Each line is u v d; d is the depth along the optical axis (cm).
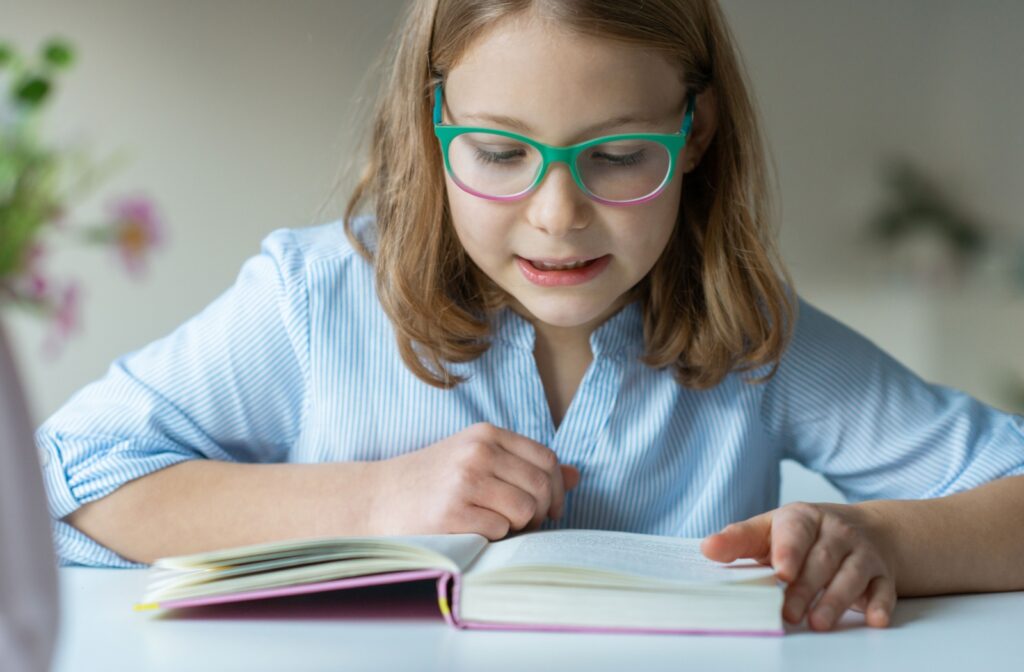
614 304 111
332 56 290
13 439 45
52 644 45
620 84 89
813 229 327
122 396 111
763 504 121
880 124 326
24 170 179
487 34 90
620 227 92
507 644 70
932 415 117
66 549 102
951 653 70
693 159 108
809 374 117
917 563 87
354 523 95
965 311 328
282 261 115
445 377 111
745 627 73
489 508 91
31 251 200
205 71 286
